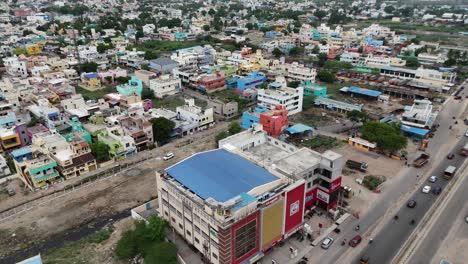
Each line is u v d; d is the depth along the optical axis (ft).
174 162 390.42
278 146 338.75
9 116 452.76
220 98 606.96
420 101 517.96
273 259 250.57
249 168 269.64
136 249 259.19
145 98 601.21
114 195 330.95
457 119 510.99
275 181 253.03
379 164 382.42
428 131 451.94
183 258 251.80
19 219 298.15
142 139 418.51
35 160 351.87
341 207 308.60
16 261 252.42
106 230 284.41
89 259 254.06
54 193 333.21
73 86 639.35
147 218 288.10
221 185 245.86
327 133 465.06
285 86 572.51
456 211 302.25
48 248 266.57
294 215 263.49
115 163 387.96
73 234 281.33
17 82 581.12
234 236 221.66
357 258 250.98
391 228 281.95
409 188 337.31
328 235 274.57
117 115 471.21
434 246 262.06
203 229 234.79
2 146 404.36
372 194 327.67
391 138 389.60
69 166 354.54
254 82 645.10
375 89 642.63
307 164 286.05
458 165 381.40
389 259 249.75
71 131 438.40
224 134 428.56
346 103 544.62
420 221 289.94
